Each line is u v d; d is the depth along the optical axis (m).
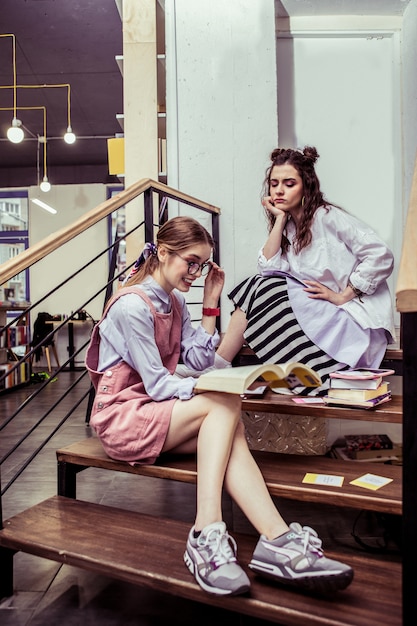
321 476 1.35
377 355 1.76
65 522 1.36
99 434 1.43
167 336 1.52
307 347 1.72
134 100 3.10
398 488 1.26
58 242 1.60
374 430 2.59
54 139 8.36
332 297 1.78
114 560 1.15
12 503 1.98
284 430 2.35
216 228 2.76
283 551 1.02
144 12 3.09
